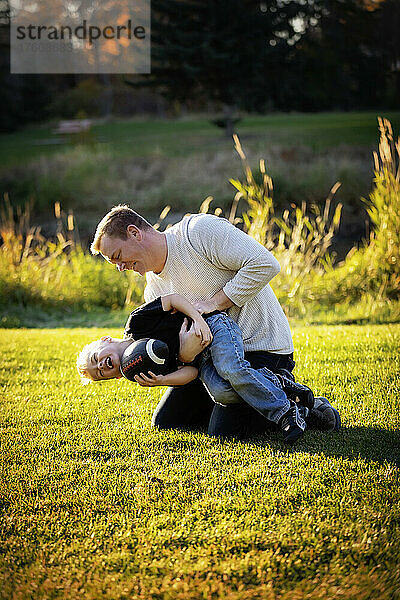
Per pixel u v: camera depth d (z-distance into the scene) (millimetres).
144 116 44875
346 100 33344
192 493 3719
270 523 3367
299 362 6340
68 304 12141
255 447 4309
